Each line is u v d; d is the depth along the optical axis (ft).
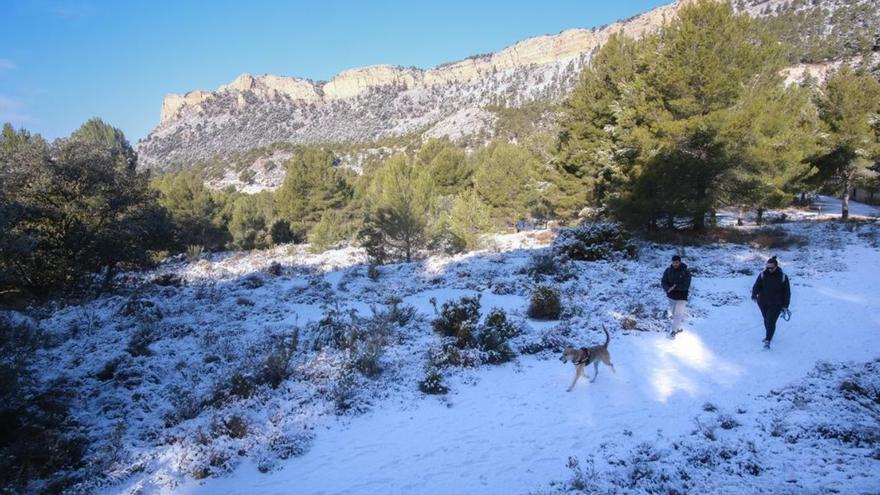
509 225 130.93
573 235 66.69
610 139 84.64
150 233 80.07
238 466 22.65
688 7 69.00
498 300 48.21
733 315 39.34
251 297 56.49
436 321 39.63
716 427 22.11
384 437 24.00
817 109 111.24
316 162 156.97
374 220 95.04
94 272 76.54
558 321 40.24
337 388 28.89
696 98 68.33
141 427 27.76
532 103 522.06
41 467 23.26
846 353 29.84
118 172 74.23
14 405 27.04
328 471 21.42
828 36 371.35
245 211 156.15
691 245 71.05
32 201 65.21
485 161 130.11
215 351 37.47
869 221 94.43
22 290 69.31
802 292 44.75
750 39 77.97
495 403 26.78
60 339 41.91
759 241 69.05
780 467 17.78
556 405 26.02
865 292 43.09
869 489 15.42
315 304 52.01
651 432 22.40
